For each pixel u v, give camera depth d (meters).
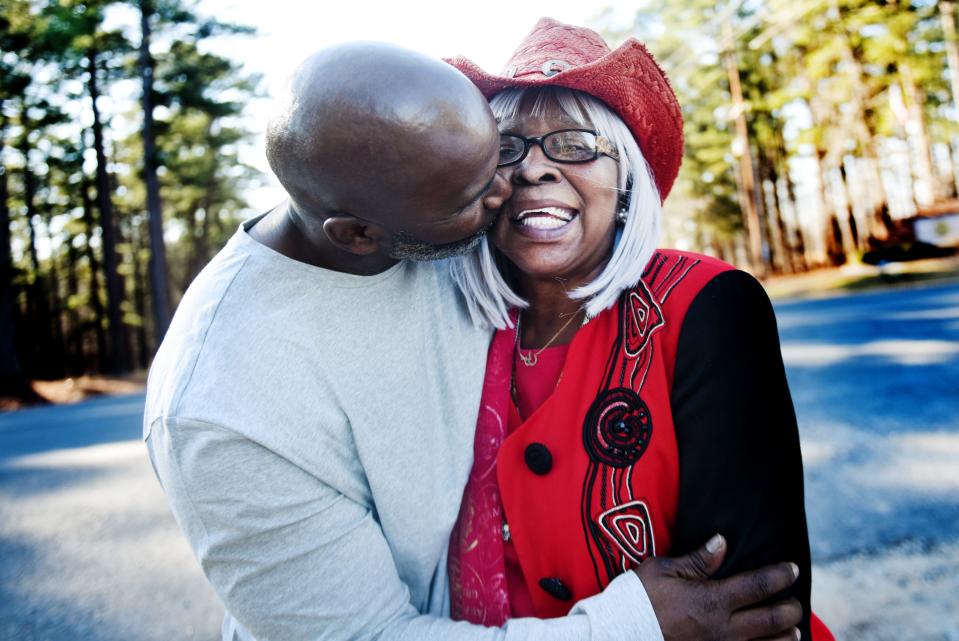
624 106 1.12
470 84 0.88
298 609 1.01
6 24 18.73
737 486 0.98
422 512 1.12
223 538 0.97
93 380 20.12
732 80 24.59
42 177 26.86
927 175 21.42
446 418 1.18
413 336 1.14
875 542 2.71
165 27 19.97
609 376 1.09
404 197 0.86
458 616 1.19
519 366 1.24
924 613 2.19
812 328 9.96
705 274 1.07
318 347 1.03
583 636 0.95
